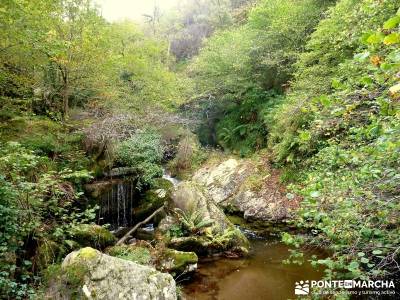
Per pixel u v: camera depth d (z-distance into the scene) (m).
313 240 3.23
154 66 14.98
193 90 16.20
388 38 1.40
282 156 9.91
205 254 7.24
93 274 4.11
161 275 4.77
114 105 10.63
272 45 13.24
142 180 10.14
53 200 5.27
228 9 26.95
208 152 15.50
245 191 10.41
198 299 5.36
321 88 7.06
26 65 7.52
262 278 6.02
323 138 7.09
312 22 11.51
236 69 14.07
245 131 14.39
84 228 6.28
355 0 6.75
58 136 8.09
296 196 8.88
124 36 15.32
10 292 3.88
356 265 2.39
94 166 9.02
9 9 5.48
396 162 2.71
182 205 8.61
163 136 13.52
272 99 13.34
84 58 9.07
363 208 2.65
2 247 3.90
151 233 8.41
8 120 7.55
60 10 8.29
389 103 1.98
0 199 4.17
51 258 5.00
